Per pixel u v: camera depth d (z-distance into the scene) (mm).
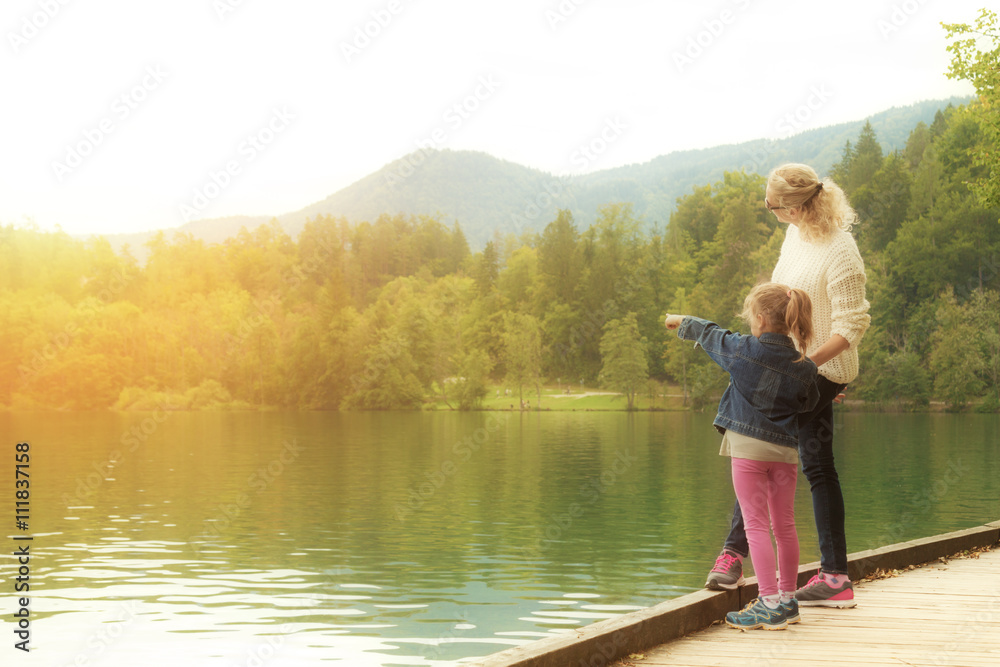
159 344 80500
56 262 99875
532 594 9625
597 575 10695
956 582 4297
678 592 9695
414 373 74438
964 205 63938
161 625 8188
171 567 11281
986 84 11477
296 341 77312
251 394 77625
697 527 14797
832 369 3662
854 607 3752
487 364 74125
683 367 69312
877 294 63438
